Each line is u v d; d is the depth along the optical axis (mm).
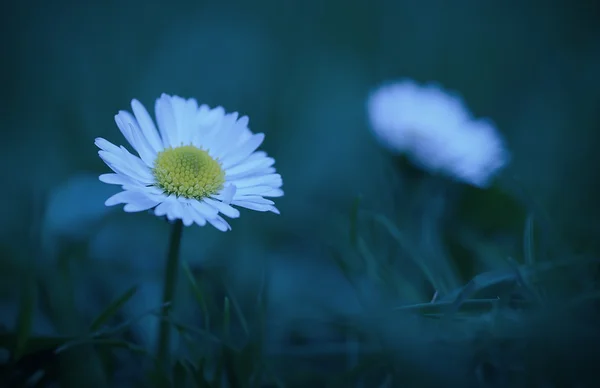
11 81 289
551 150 282
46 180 242
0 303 213
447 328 194
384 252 221
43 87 291
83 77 302
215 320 210
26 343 192
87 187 224
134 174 196
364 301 204
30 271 195
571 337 189
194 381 191
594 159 257
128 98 300
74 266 215
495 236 233
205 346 202
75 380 195
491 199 235
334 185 270
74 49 313
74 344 190
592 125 288
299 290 226
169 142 204
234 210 195
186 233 237
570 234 219
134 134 197
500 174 237
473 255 224
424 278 215
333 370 205
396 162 241
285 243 239
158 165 199
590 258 198
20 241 216
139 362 205
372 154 284
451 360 192
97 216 222
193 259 226
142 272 226
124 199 191
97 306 216
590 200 240
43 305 202
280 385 195
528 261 200
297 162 283
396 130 244
